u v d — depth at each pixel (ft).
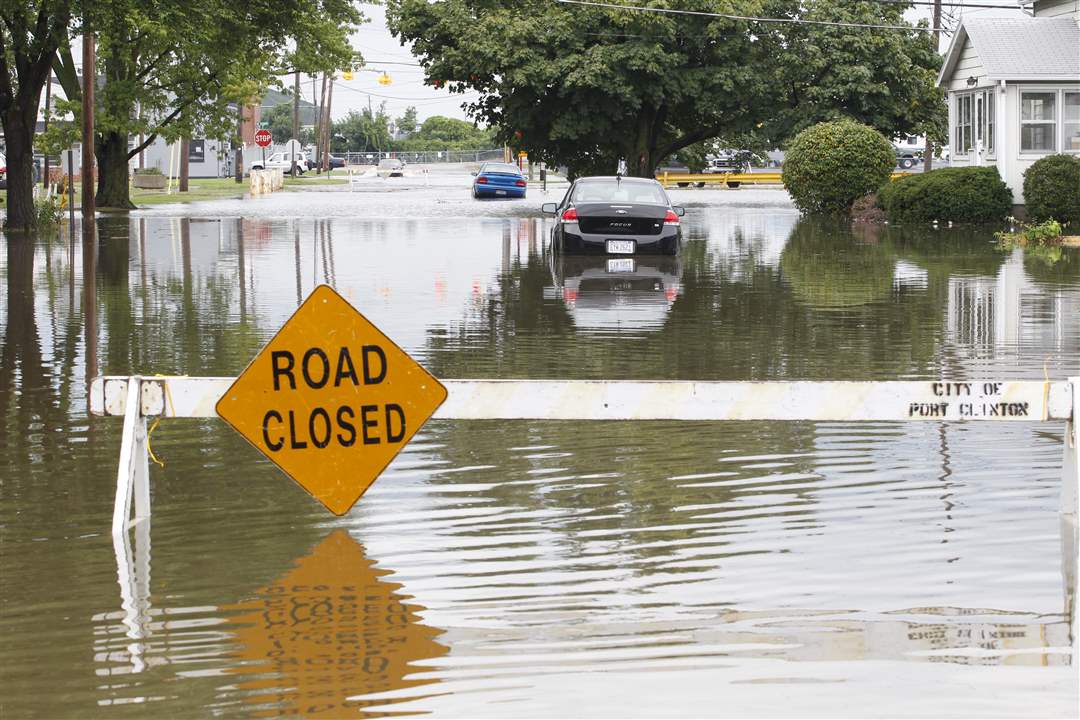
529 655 32.14
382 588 37.09
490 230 194.18
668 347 79.15
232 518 44.37
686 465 51.21
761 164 505.25
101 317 93.61
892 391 44.75
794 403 45.03
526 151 316.40
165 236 179.83
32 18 187.21
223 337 83.46
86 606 35.78
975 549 40.01
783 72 300.81
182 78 262.06
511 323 90.22
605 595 36.27
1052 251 154.92
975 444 54.44
